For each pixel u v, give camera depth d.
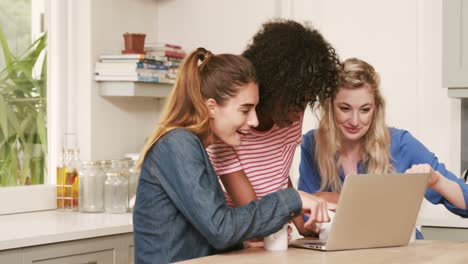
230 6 4.10
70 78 3.82
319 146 2.63
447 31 3.47
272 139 2.23
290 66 1.97
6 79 3.54
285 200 1.86
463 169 3.64
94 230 2.90
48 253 2.72
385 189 1.94
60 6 3.78
